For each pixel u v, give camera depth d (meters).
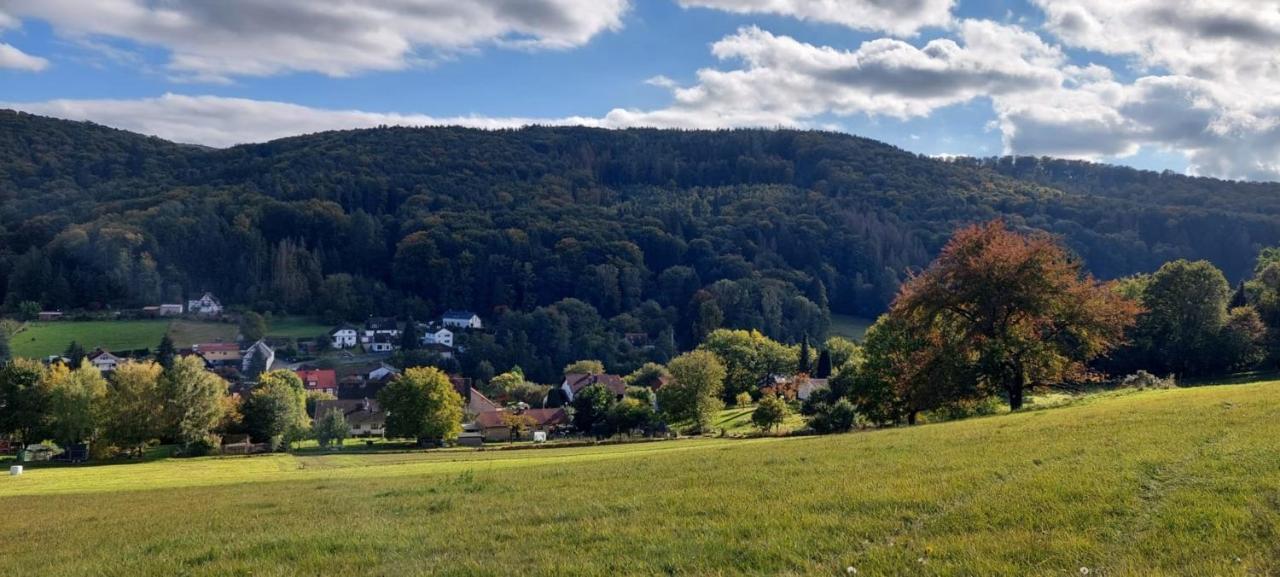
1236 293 95.25
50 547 17.23
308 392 123.62
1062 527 10.91
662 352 159.50
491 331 169.88
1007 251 43.22
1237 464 13.73
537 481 21.72
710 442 56.91
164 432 74.12
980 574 9.36
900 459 19.02
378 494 21.75
